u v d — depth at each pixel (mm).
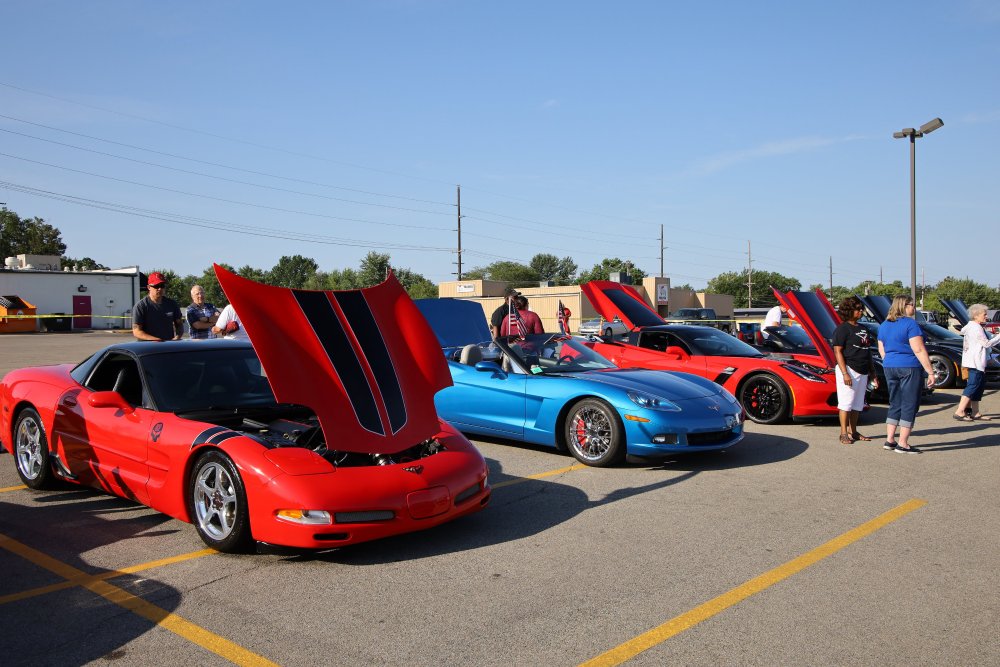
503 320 10539
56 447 5398
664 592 3695
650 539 4547
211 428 4418
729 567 4059
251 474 4066
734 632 3240
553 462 6840
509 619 3381
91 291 47844
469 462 4695
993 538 4574
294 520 3945
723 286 90562
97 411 5098
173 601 3598
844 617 3398
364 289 5027
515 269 87250
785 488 5824
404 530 4172
